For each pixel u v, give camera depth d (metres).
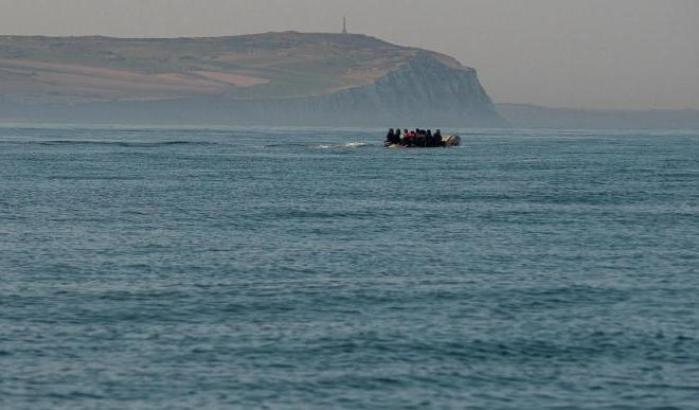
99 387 97.88
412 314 125.38
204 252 171.25
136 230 199.62
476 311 127.31
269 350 109.31
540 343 113.25
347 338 113.88
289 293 136.38
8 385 97.88
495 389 98.75
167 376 100.94
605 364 106.25
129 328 117.50
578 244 186.62
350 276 149.25
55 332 115.19
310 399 95.69
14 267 154.12
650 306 131.25
